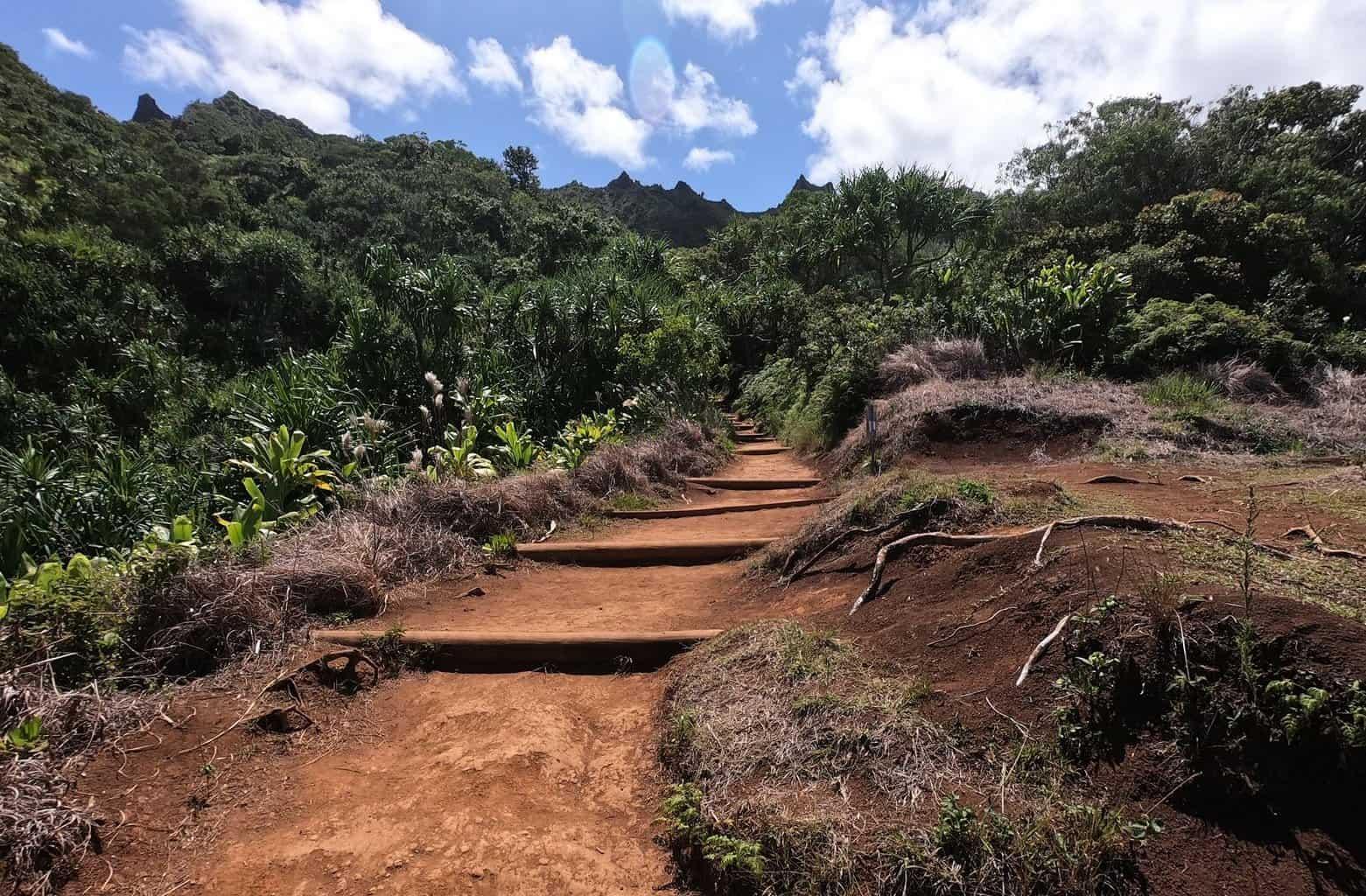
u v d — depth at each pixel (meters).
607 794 2.65
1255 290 11.78
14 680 2.75
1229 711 2.03
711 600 4.47
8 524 6.91
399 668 3.60
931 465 6.93
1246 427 6.62
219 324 22.69
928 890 1.87
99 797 2.48
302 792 2.65
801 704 2.68
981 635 2.82
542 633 3.81
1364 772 1.82
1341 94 17.75
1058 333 9.41
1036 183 20.50
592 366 13.25
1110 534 3.11
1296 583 2.56
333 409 9.34
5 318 17.23
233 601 3.59
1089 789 2.07
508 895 2.15
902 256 22.08
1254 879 1.75
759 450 11.95
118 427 15.59
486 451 9.09
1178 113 18.70
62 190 25.22
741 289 25.41
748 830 2.15
